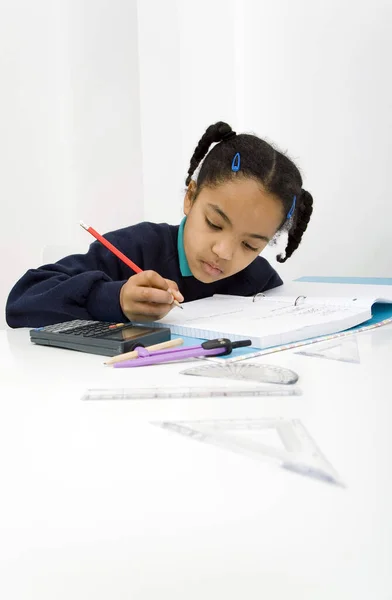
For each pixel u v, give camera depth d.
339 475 0.25
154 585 0.18
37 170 1.55
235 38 1.57
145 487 0.24
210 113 1.64
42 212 1.57
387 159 1.41
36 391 0.40
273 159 0.94
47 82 1.54
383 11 1.36
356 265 1.50
